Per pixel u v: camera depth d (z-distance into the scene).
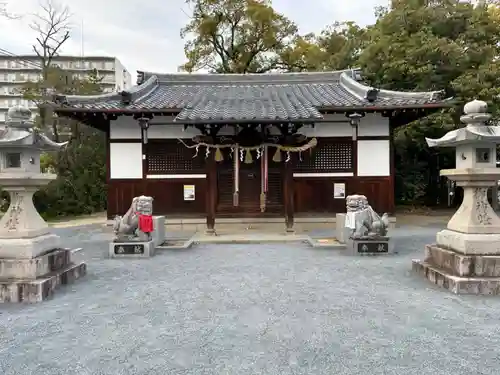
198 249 9.91
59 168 21.22
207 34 26.33
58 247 7.06
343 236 10.16
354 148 13.11
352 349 3.96
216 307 5.29
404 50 16.36
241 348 3.99
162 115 12.68
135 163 13.25
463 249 6.12
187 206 13.34
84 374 3.51
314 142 11.70
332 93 14.52
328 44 28.78
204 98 13.83
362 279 6.75
